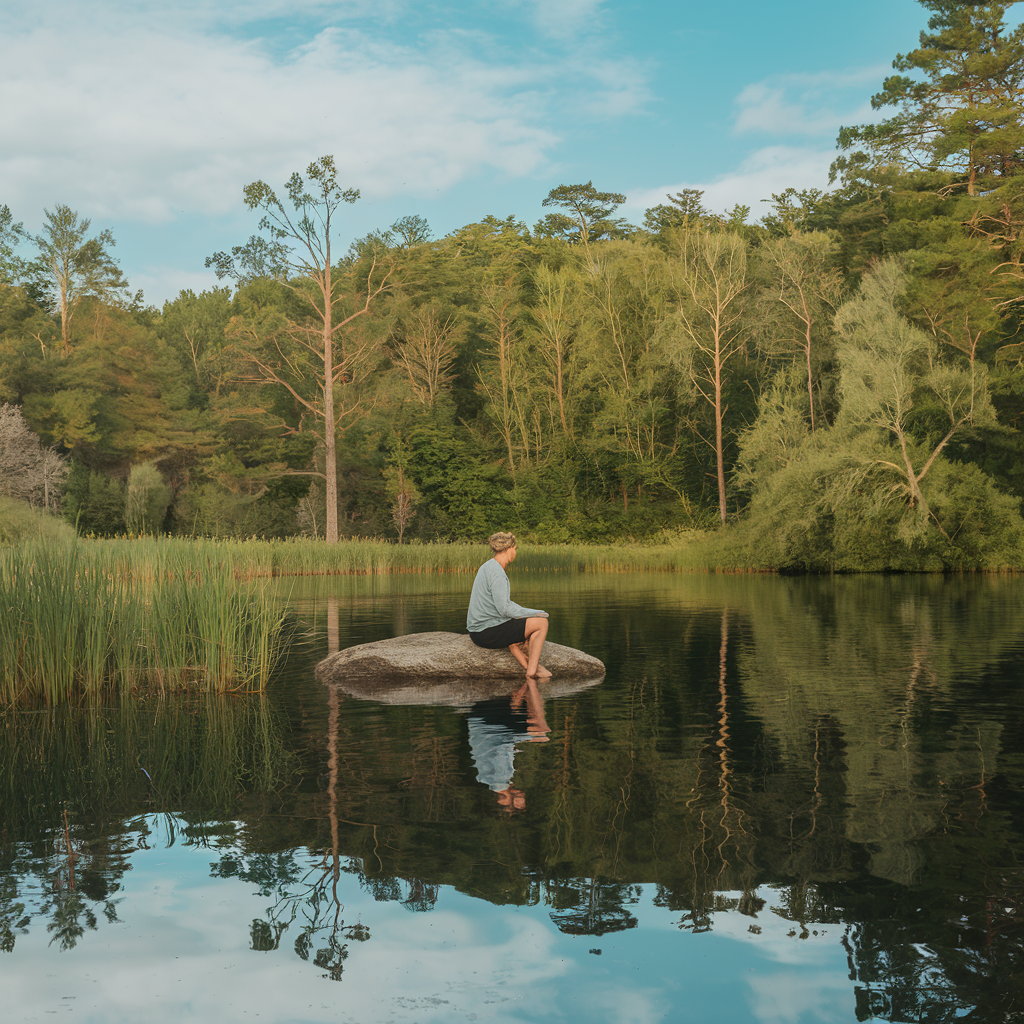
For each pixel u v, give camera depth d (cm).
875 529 2850
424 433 4769
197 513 4447
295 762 493
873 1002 228
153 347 5525
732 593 1950
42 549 774
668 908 290
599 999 232
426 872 323
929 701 662
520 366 5197
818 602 1655
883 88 3772
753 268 4638
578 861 333
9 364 4366
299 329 4112
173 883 316
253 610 847
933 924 276
